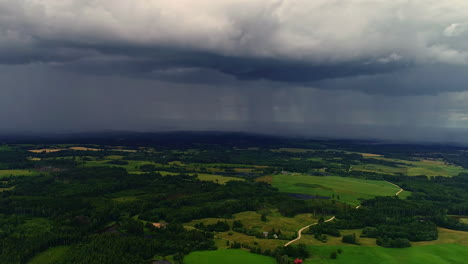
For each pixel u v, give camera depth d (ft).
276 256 542.57
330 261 538.06
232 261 529.04
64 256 537.65
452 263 539.70
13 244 559.79
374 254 567.59
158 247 574.15
